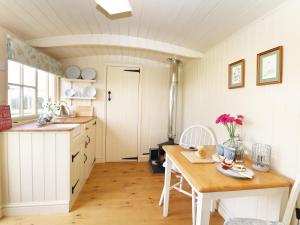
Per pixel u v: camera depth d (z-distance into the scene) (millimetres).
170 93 3514
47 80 3047
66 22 2064
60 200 2000
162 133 3844
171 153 1752
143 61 3711
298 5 1242
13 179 1906
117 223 1856
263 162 1454
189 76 3273
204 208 1086
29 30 2180
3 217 1891
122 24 2119
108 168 3359
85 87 3502
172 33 2266
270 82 1445
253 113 1657
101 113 3627
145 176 3029
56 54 3111
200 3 1563
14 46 2010
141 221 1895
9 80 2133
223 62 2180
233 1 1468
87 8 1766
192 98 3121
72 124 2387
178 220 1923
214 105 2373
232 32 1968
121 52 3346
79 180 2389
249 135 1704
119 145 3725
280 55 1361
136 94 3729
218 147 1691
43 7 1726
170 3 1607
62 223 1833
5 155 1877
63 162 1976
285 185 1169
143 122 3785
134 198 2334
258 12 1531
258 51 1612
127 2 1616
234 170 1311
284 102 1339
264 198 1456
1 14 1792
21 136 1886
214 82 2383
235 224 1100
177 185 2373
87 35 2453
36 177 1941
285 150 1326
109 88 3633
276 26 1423
